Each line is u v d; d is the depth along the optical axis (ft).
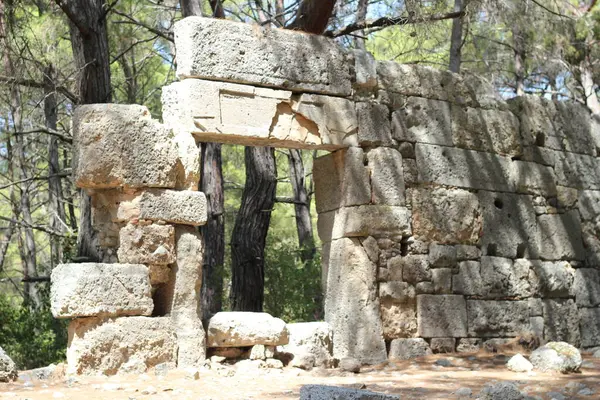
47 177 64.80
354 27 46.65
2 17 43.73
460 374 30.83
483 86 40.98
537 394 25.13
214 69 32.60
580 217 43.78
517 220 40.73
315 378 29.58
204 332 31.35
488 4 52.39
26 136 85.61
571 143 44.01
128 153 30.14
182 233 31.45
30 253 83.82
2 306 57.77
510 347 38.58
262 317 31.96
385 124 36.94
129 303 29.14
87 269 28.40
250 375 29.66
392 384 27.66
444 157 38.60
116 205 30.63
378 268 35.96
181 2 45.96
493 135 40.60
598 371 31.65
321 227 37.04
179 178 31.81
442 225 38.01
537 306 40.68
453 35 57.21
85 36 45.37
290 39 34.65
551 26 58.80
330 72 35.47
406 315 36.52
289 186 93.04
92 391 25.16
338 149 35.99
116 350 28.68
